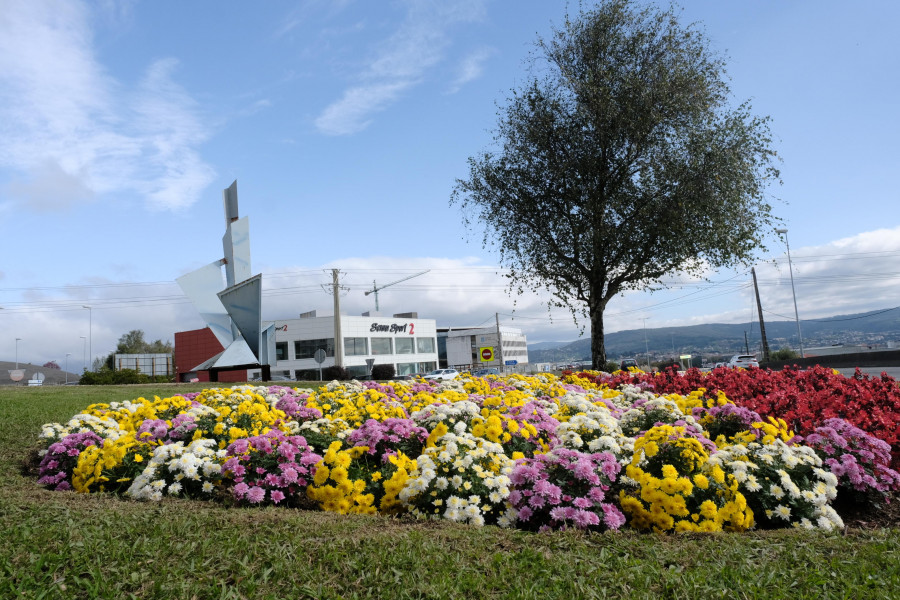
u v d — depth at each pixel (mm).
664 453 5031
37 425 9898
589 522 4590
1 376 87938
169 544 4246
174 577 3762
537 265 19172
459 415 6910
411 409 8312
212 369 27297
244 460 5801
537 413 6996
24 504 5410
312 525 4691
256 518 4887
